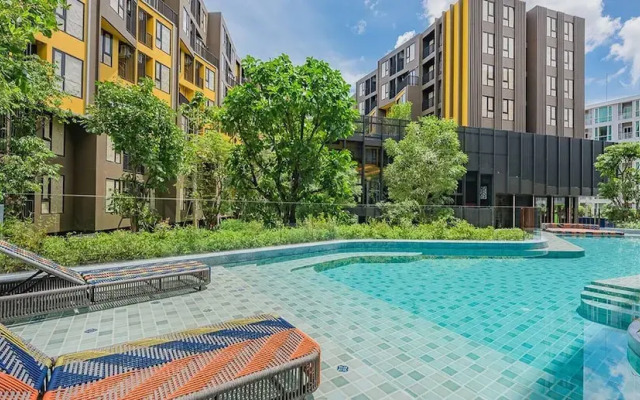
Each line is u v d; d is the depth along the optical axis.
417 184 15.42
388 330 4.05
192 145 13.29
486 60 25.19
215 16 27.38
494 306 5.35
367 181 19.05
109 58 14.62
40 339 3.56
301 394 2.39
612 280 6.19
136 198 10.23
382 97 37.69
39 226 7.57
